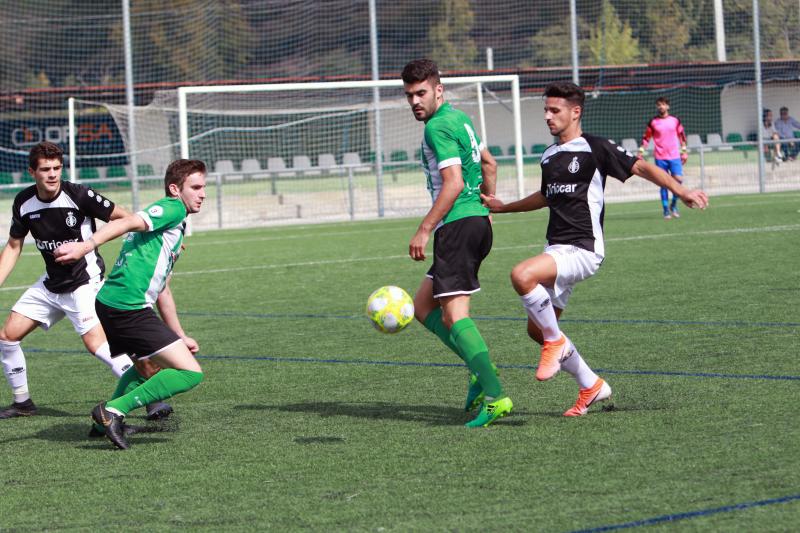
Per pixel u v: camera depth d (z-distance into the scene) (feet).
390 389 47.83
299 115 240.12
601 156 41.11
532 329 43.62
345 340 62.28
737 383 44.32
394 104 203.10
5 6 363.97
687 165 255.50
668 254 99.66
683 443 34.91
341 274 98.68
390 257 112.88
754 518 26.99
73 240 45.44
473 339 39.73
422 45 345.92
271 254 124.26
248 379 52.06
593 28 338.95
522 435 37.47
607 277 84.58
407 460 34.73
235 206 203.92
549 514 28.09
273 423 41.88
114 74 369.30
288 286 91.35
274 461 35.58
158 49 363.76
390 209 203.00
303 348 60.29
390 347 59.06
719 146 222.07
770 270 83.56
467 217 40.88
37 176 44.11
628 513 27.84
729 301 68.33
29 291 46.39
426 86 41.06
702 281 79.10
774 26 256.52
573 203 41.52
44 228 44.98
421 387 47.98
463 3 349.00
